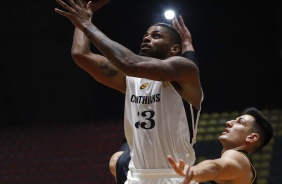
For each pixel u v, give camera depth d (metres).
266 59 15.71
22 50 16.52
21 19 16.30
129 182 4.44
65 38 16.33
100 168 14.54
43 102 16.62
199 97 4.32
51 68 16.53
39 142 15.44
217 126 14.43
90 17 4.12
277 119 14.39
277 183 12.99
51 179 14.56
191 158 4.43
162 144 4.32
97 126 15.54
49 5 16.14
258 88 15.72
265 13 15.62
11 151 15.34
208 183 5.23
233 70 15.84
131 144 4.55
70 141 15.29
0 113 16.77
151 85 4.38
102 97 16.48
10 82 16.67
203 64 15.91
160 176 4.32
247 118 5.52
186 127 4.35
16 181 14.74
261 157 13.48
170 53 4.46
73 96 16.53
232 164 4.79
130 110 4.46
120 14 16.14
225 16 15.81
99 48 4.00
